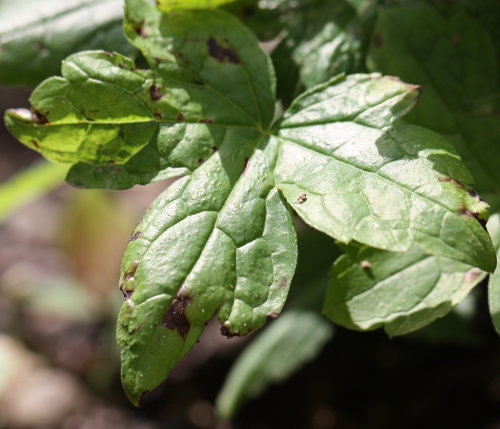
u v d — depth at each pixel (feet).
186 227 0.82
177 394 1.56
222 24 0.89
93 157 0.86
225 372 1.53
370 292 0.86
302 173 0.83
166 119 0.86
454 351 1.35
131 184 0.85
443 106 0.93
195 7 0.89
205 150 0.85
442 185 0.79
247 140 0.86
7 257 2.13
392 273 0.86
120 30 0.95
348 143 0.83
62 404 1.67
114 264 1.78
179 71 0.87
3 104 2.60
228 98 0.87
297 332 1.15
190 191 0.83
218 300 0.80
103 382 1.69
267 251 0.81
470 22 0.95
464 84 0.93
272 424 1.44
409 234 0.78
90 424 1.61
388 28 0.94
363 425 1.38
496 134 0.92
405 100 0.83
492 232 0.89
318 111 0.85
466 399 1.32
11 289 1.95
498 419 1.29
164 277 0.80
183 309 0.79
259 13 0.97
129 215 1.78
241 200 0.83
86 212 1.73
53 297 1.86
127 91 0.86
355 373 1.40
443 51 0.94
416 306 0.85
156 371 0.79
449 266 0.86
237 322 0.79
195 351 1.59
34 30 0.95
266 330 1.19
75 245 1.76
